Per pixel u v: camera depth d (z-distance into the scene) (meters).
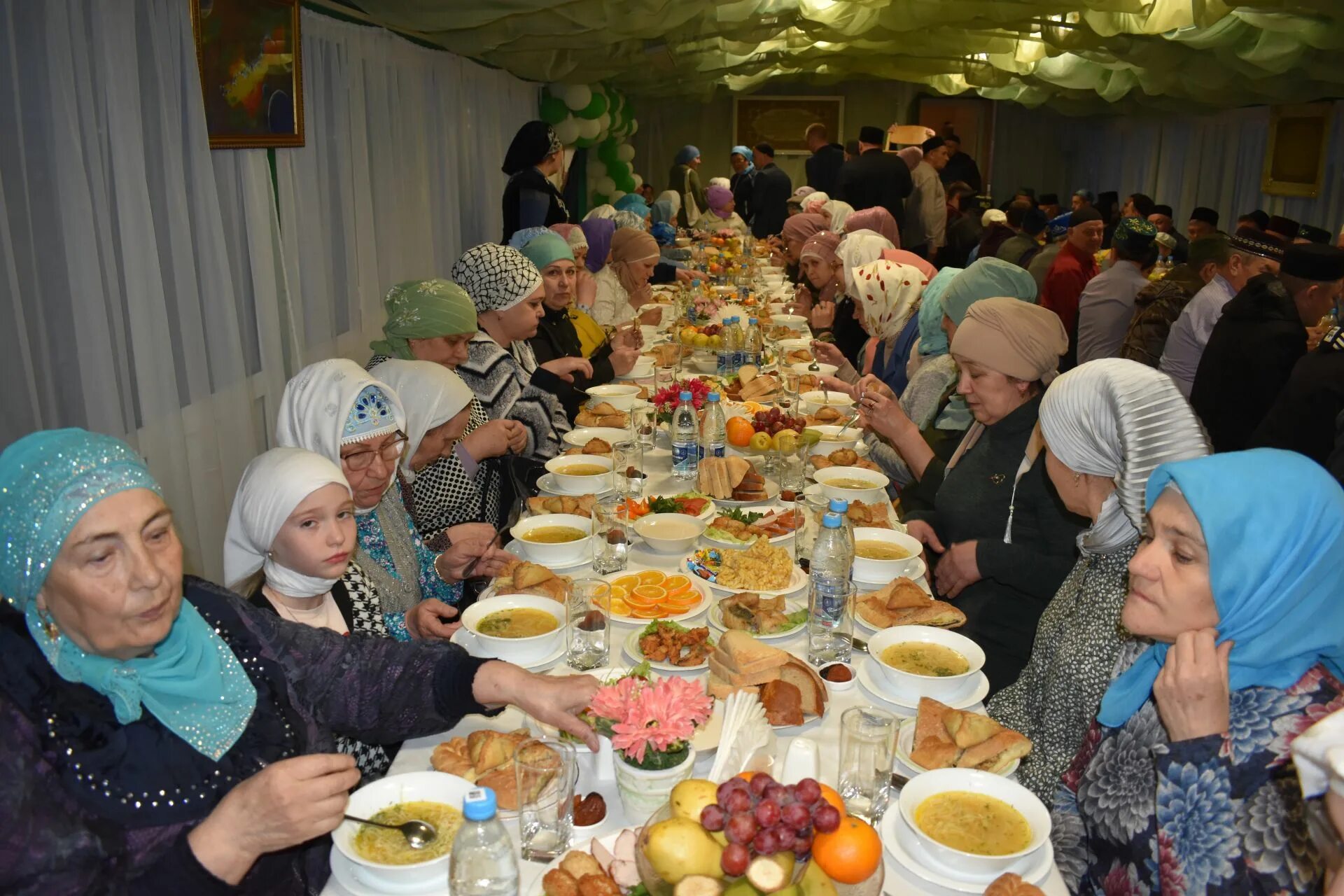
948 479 2.97
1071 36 9.76
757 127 19.11
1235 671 1.47
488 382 3.85
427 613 2.34
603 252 7.02
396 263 6.11
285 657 1.74
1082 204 10.39
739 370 4.89
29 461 1.32
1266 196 11.95
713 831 1.22
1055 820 1.82
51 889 1.29
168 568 1.39
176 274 3.55
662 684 1.62
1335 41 7.57
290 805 1.35
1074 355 8.38
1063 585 2.12
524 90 9.92
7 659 1.37
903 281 4.84
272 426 4.32
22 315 2.81
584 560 2.67
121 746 1.42
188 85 3.59
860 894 1.29
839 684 2.04
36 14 2.88
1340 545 1.41
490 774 1.67
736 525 2.83
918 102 18.56
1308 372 4.52
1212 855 1.42
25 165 2.89
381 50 5.82
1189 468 1.48
